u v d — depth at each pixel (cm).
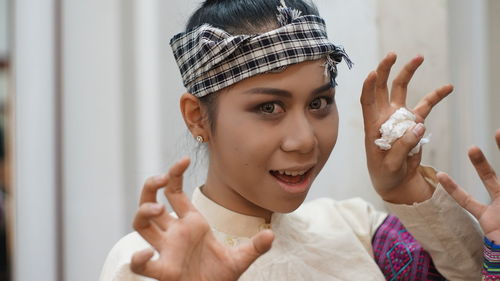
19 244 171
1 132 206
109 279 90
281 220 100
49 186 171
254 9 87
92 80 173
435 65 149
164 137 172
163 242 70
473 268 100
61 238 172
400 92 97
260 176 85
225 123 85
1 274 196
